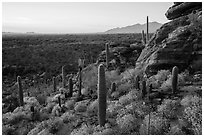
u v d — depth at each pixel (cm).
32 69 4109
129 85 1838
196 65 1714
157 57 1853
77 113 1645
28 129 1628
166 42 1884
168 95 1463
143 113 1330
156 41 2041
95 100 1739
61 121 1532
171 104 1324
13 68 3978
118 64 2506
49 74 3841
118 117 1360
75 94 2084
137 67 2098
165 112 1271
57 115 1719
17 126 1695
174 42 1814
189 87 1503
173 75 1465
